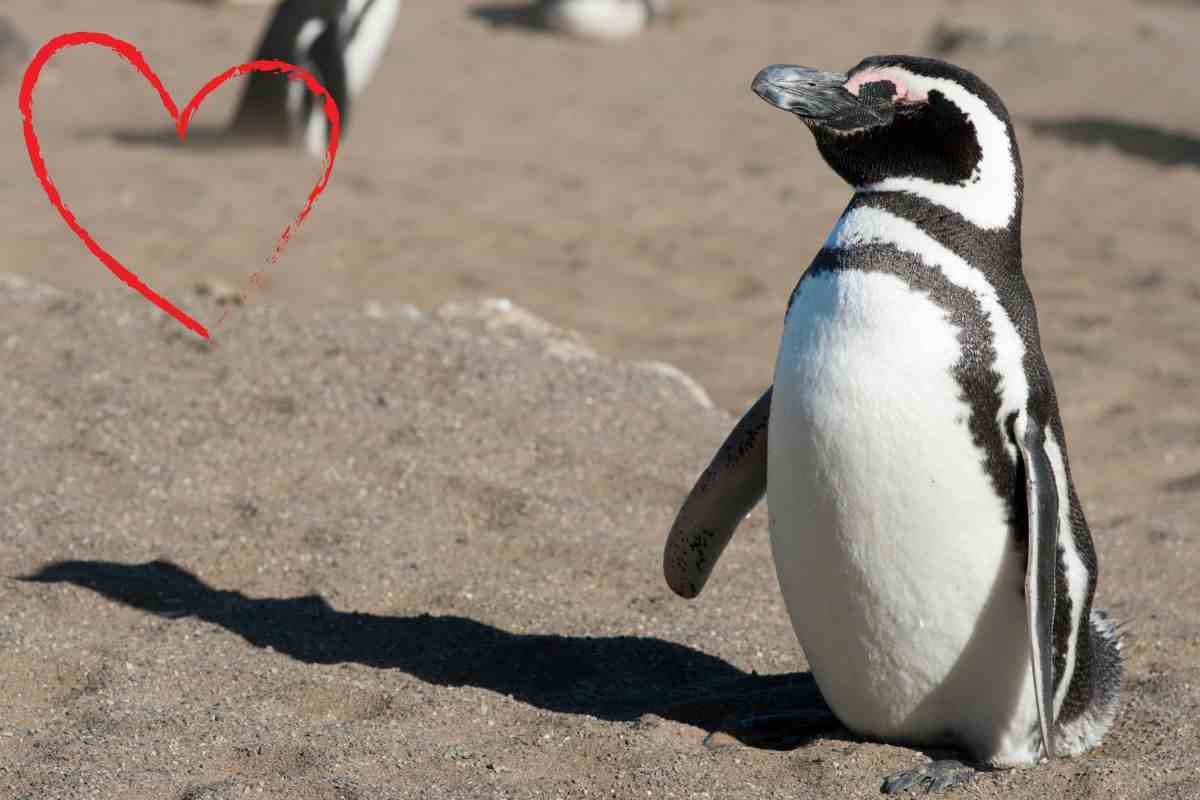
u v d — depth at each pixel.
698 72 52.59
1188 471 21.25
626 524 17.69
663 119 45.88
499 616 15.30
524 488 18.25
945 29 55.66
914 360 10.95
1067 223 35.31
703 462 19.39
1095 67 51.44
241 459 18.62
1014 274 11.48
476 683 13.97
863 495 11.15
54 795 11.49
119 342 21.78
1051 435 11.66
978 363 11.02
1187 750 12.59
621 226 34.34
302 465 18.55
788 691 13.66
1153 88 49.00
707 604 15.80
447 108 46.47
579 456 19.17
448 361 21.31
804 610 11.90
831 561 11.46
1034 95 49.12
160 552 16.39
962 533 11.17
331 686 13.41
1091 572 11.99
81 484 17.89
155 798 11.52
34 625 14.51
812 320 11.31
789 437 11.41
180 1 58.78
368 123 44.22
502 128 44.16
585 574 16.38
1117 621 15.60
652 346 26.84
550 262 31.59
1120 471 21.30
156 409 19.77
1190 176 39.75
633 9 57.94
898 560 11.26
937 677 11.67
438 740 12.53
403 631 14.80
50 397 20.11
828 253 11.45
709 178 39.03
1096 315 28.41
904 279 11.08
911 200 11.34
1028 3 63.19
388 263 30.80
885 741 12.35
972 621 11.43
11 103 43.75
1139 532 18.47
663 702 13.54
